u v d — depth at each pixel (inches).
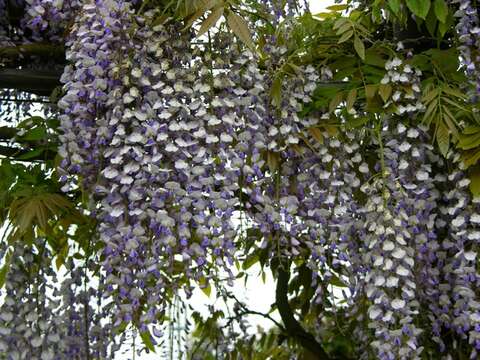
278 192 99.2
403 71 100.3
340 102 101.3
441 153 103.0
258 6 105.9
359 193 105.7
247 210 100.8
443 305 100.0
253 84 96.0
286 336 133.3
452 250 101.8
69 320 102.6
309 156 102.9
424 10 97.1
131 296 85.7
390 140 101.7
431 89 102.3
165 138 87.8
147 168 87.0
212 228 87.8
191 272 87.3
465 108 99.3
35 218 103.2
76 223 106.3
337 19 106.5
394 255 91.2
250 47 86.5
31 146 113.8
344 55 105.9
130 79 90.4
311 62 105.3
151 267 85.2
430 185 99.7
